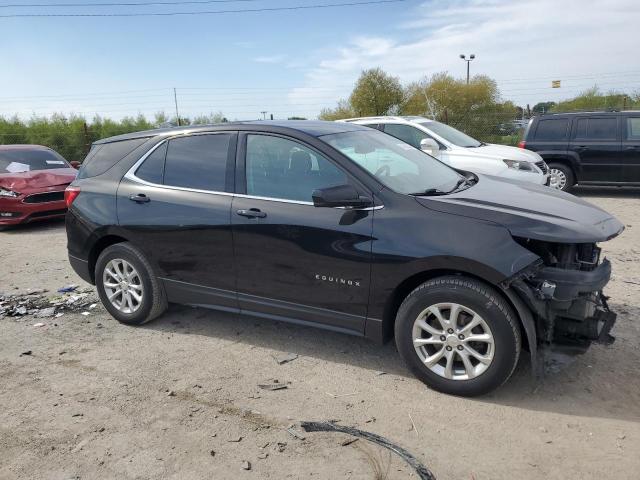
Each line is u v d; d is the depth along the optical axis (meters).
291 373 3.96
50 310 5.44
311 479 2.80
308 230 3.85
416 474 2.81
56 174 10.55
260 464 2.95
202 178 4.46
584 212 3.61
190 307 5.37
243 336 4.64
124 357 4.33
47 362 4.30
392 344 4.38
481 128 25.84
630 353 3.98
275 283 4.08
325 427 3.26
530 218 3.36
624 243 7.15
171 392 3.74
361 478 2.79
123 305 4.96
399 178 3.97
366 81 38.16
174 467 2.95
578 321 3.48
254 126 4.32
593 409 3.33
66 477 2.91
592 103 29.20
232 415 3.43
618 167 10.73
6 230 10.05
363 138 4.49
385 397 3.57
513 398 3.48
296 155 4.06
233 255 4.23
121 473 2.92
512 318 3.29
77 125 26.06
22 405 3.66
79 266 5.18
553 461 2.87
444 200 3.61
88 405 3.62
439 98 33.22
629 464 2.82
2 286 6.46
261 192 4.15
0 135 25.52
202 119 27.98
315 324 4.02
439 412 3.37
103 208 4.88
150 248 4.66
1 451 3.15
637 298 5.04
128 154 4.95
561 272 3.30
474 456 2.94
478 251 3.29
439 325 3.55
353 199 3.61
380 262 3.59
